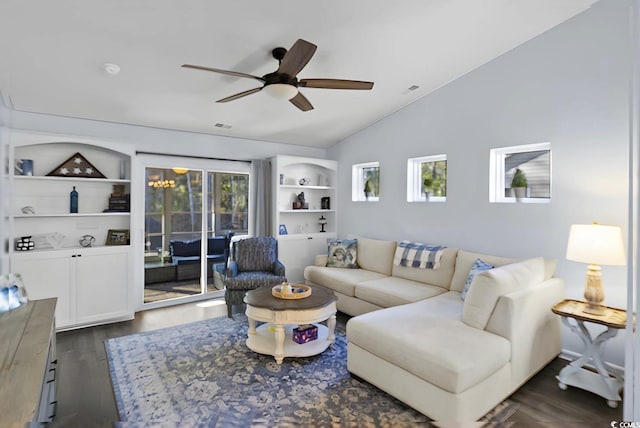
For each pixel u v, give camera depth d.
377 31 2.87
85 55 2.80
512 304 2.35
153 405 2.29
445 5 2.65
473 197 3.81
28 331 1.80
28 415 1.12
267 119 4.45
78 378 2.63
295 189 5.61
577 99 3.01
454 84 3.96
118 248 3.87
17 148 3.57
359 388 2.51
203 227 4.78
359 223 5.28
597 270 2.63
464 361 2.03
